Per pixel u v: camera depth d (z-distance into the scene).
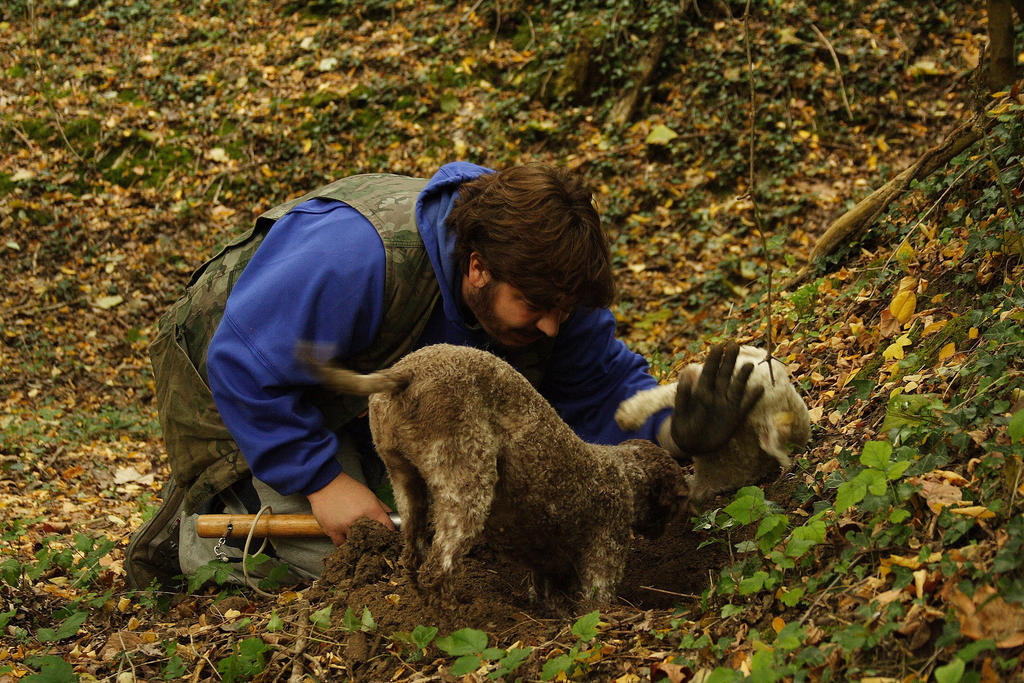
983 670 1.93
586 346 3.52
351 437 3.56
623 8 9.84
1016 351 2.86
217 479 3.42
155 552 3.69
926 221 4.53
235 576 3.49
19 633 3.35
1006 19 4.68
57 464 6.24
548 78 9.77
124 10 11.45
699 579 3.01
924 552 2.28
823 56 9.13
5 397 7.61
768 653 2.09
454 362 2.57
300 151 9.81
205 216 9.39
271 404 3.05
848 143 8.55
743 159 8.56
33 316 8.41
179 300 3.57
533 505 2.70
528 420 2.65
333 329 3.08
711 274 7.58
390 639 2.77
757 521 3.10
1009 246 3.53
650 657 2.46
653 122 9.23
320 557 3.43
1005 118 4.21
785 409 3.04
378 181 3.47
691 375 3.00
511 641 2.74
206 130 10.04
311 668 2.77
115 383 7.90
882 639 2.13
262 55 10.75
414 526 2.71
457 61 10.25
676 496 3.08
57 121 9.98
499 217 2.85
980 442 2.65
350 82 10.26
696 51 9.52
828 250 5.32
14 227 9.11
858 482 2.45
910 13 9.23
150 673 2.93
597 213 2.96
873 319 4.24
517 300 2.93
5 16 11.42
